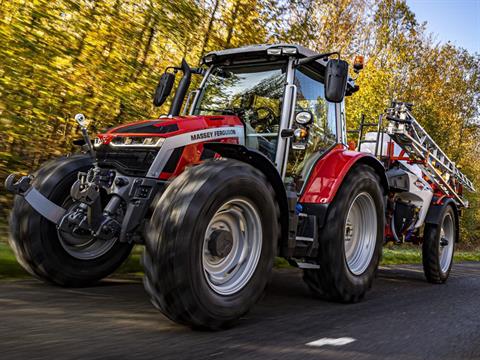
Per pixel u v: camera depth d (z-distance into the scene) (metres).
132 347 2.44
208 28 7.43
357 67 5.06
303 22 8.69
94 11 6.04
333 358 2.52
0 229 5.33
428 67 18.34
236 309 3.01
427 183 6.52
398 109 6.36
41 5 5.62
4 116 5.63
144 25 6.55
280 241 3.60
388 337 3.02
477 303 4.54
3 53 5.45
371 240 4.55
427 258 6.25
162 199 2.93
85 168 3.88
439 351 2.79
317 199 4.10
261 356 2.46
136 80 6.47
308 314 3.58
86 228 3.52
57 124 6.16
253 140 4.11
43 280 3.83
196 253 2.80
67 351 2.29
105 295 3.61
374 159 4.64
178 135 3.54
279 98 4.13
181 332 2.79
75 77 5.88
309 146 4.36
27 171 6.28
